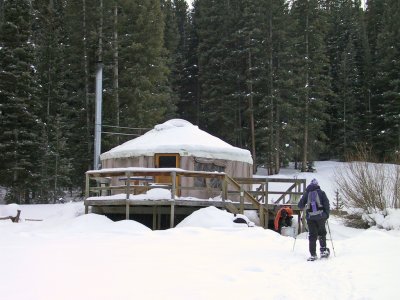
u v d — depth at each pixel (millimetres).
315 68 39625
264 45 38000
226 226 13195
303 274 7020
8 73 27453
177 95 44469
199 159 18484
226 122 39562
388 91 40344
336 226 17766
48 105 31094
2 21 29719
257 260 8336
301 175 35250
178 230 12055
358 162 18938
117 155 19406
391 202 17547
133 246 9734
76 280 6414
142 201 14203
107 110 29547
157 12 31766
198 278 6684
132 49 29875
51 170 28281
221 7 42188
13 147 27125
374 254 8508
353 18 54156
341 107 44969
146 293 5762
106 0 29688
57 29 33688
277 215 15648
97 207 15898
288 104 35781
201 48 44000
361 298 5395
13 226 14984
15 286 6047
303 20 40219
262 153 37406
